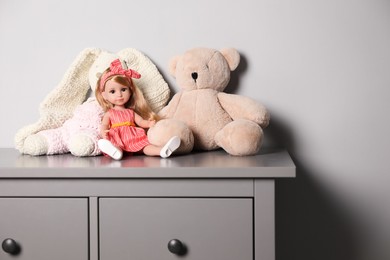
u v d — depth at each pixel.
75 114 1.61
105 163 1.37
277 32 1.70
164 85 1.68
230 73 1.68
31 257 1.35
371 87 1.70
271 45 1.70
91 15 1.73
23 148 1.56
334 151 1.72
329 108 1.71
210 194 1.30
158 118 1.59
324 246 1.75
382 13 1.69
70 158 1.48
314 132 1.72
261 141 1.48
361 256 1.74
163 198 1.31
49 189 1.33
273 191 1.29
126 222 1.32
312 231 1.75
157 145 1.48
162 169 1.29
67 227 1.33
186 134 1.49
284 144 1.72
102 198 1.32
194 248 1.32
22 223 1.34
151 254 1.32
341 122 1.71
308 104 1.71
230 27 1.71
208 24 1.71
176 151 1.49
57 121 1.62
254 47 1.71
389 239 1.73
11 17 1.73
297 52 1.70
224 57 1.64
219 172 1.28
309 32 1.70
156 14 1.72
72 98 1.68
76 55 1.73
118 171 1.29
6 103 1.75
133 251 1.33
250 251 1.30
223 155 1.50
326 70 1.70
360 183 1.72
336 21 1.70
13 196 1.34
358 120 1.71
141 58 1.69
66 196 1.33
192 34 1.71
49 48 1.74
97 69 1.64
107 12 1.72
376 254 1.74
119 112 1.55
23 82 1.75
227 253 1.31
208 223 1.31
